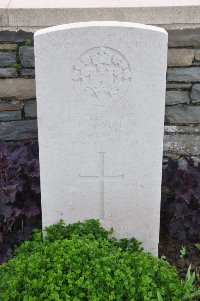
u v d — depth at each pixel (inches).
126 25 106.7
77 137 116.6
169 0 142.3
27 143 151.5
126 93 112.5
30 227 134.9
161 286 103.7
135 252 113.9
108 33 107.0
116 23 107.7
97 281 100.3
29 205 134.0
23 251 115.8
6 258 127.0
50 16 137.3
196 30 140.4
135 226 127.5
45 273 101.5
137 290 101.2
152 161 119.4
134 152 118.5
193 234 140.1
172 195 143.6
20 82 147.8
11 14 137.8
